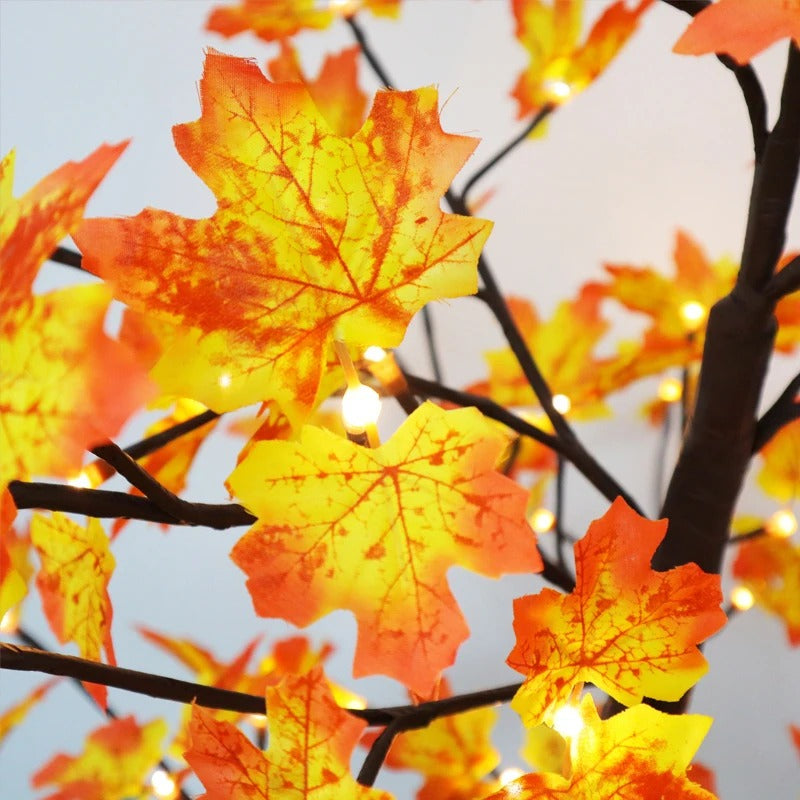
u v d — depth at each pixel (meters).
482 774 0.78
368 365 0.60
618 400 0.88
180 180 0.80
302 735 0.53
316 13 0.70
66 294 0.49
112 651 0.54
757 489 0.83
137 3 0.77
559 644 0.55
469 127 0.82
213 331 0.52
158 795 0.68
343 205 0.52
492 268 0.86
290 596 0.52
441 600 0.52
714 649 0.85
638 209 0.84
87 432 0.49
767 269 0.59
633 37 0.80
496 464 0.53
